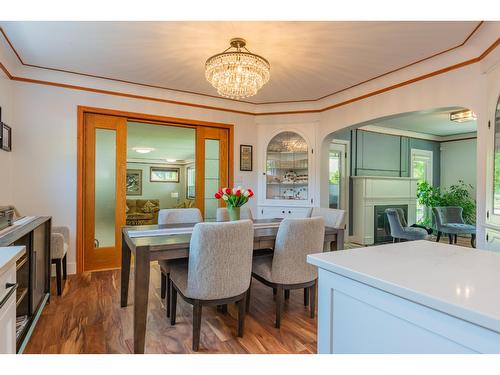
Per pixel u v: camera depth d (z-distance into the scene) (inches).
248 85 100.8
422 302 30.3
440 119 207.0
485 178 98.0
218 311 101.4
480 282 33.9
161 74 131.3
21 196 125.6
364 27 90.3
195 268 75.4
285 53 108.7
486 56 95.3
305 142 175.5
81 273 137.4
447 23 87.6
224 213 126.0
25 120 126.0
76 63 119.6
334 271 41.0
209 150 171.5
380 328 35.1
